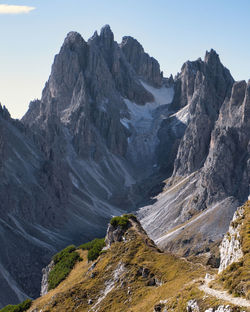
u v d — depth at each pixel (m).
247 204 69.06
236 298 48.09
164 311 57.53
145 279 84.69
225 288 51.91
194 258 90.25
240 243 59.59
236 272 52.06
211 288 53.50
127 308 78.19
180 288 68.38
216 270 75.06
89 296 90.62
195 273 75.19
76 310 88.06
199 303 50.28
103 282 92.81
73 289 94.31
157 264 87.06
